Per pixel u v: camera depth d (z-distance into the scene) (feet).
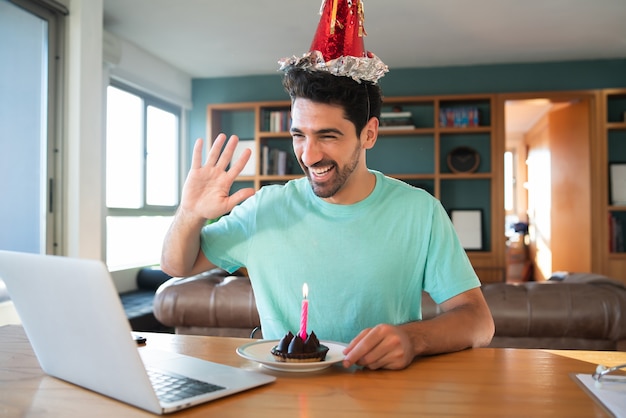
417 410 2.26
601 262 15.78
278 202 4.28
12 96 9.64
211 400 2.37
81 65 10.32
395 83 17.44
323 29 3.65
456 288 3.94
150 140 16.56
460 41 14.62
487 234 17.29
